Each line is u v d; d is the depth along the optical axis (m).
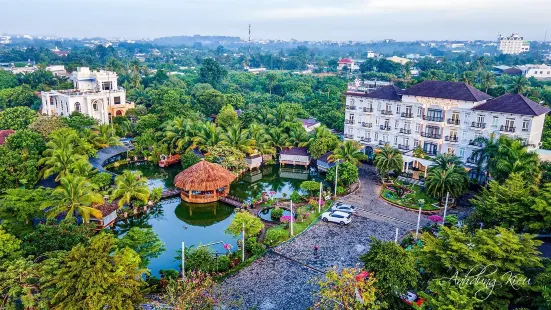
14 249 31.14
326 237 45.16
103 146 71.19
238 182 67.94
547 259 28.73
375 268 30.23
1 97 107.00
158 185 64.62
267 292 35.16
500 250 28.03
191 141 75.25
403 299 31.20
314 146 72.12
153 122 83.94
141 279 32.47
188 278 33.16
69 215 42.41
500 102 60.12
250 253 41.84
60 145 59.94
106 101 94.19
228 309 32.69
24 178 52.22
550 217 34.09
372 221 49.44
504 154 49.25
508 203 37.78
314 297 34.03
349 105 75.62
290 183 67.81
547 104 101.19
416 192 58.28
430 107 65.81
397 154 61.09
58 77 137.25
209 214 55.25
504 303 26.47
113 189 52.81
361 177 66.00
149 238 38.66
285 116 87.12
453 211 51.94
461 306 24.19
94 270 25.23
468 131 62.34
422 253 31.89
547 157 57.16
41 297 25.48
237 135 73.00
